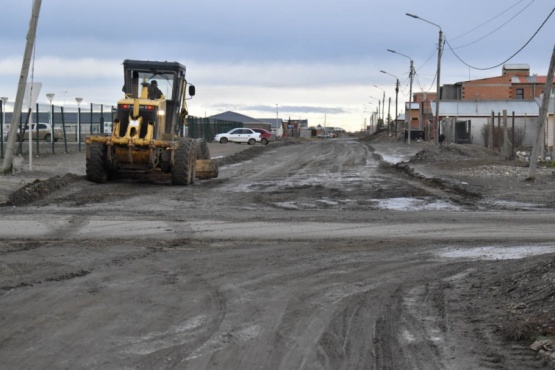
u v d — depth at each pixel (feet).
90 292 27.86
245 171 108.17
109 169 76.28
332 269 33.94
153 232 44.16
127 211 54.24
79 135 128.06
